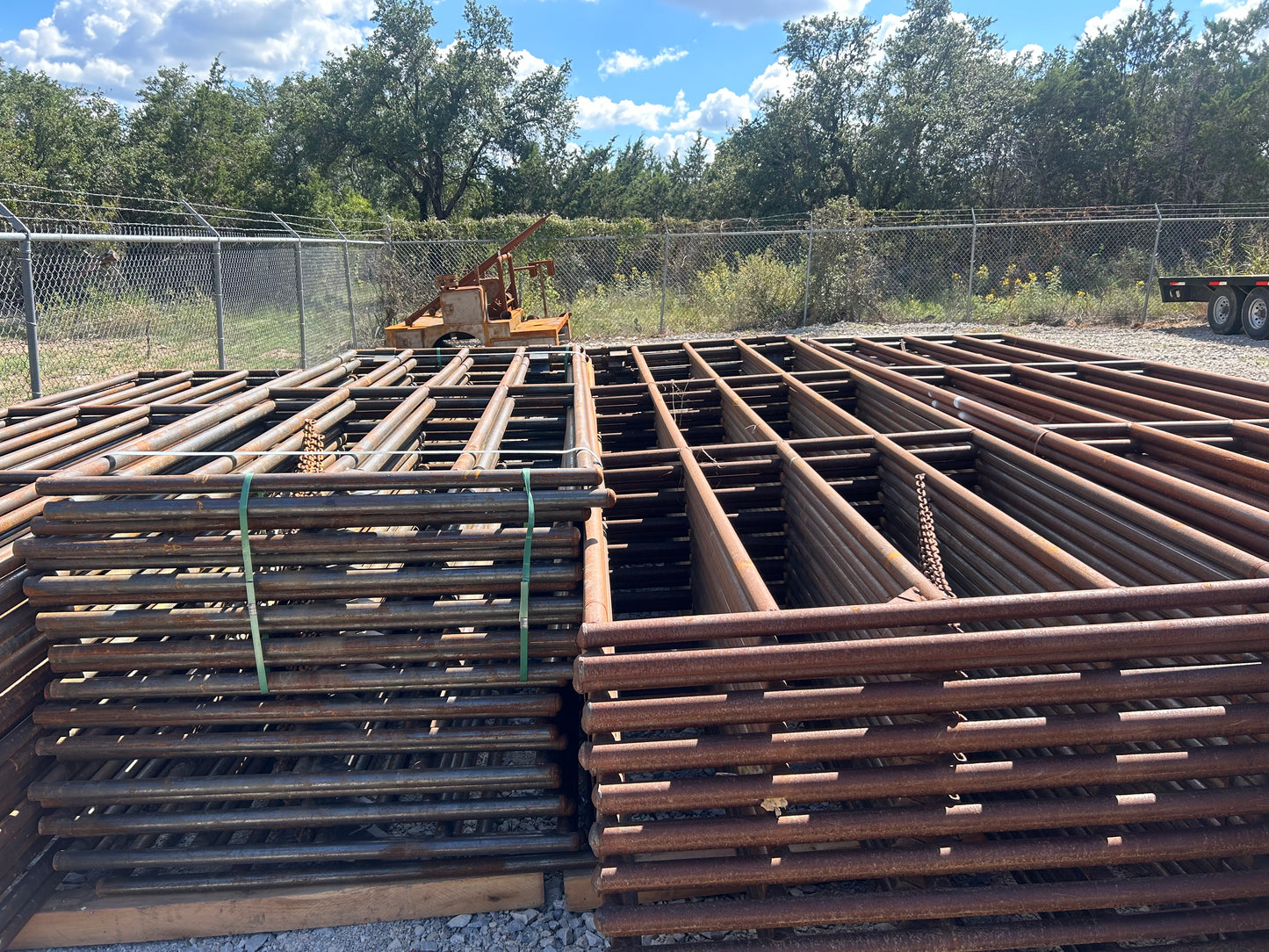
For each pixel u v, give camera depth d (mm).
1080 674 2100
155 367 11289
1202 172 29438
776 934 2270
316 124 36000
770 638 2373
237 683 2658
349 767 2814
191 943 2557
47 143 26438
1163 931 2086
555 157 40938
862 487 4008
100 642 2654
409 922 2609
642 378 6297
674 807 2066
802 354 7047
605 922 2064
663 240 19438
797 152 37625
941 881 2328
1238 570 2277
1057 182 31297
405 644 2658
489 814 2703
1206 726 2057
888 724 2389
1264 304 14094
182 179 30266
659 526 4152
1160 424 3754
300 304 12305
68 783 2635
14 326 10836
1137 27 33375
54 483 2578
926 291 20625
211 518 2605
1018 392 4668
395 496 2650
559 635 2676
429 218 40281
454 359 6105
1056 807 2076
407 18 35188
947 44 34875
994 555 2889
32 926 2543
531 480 2725
